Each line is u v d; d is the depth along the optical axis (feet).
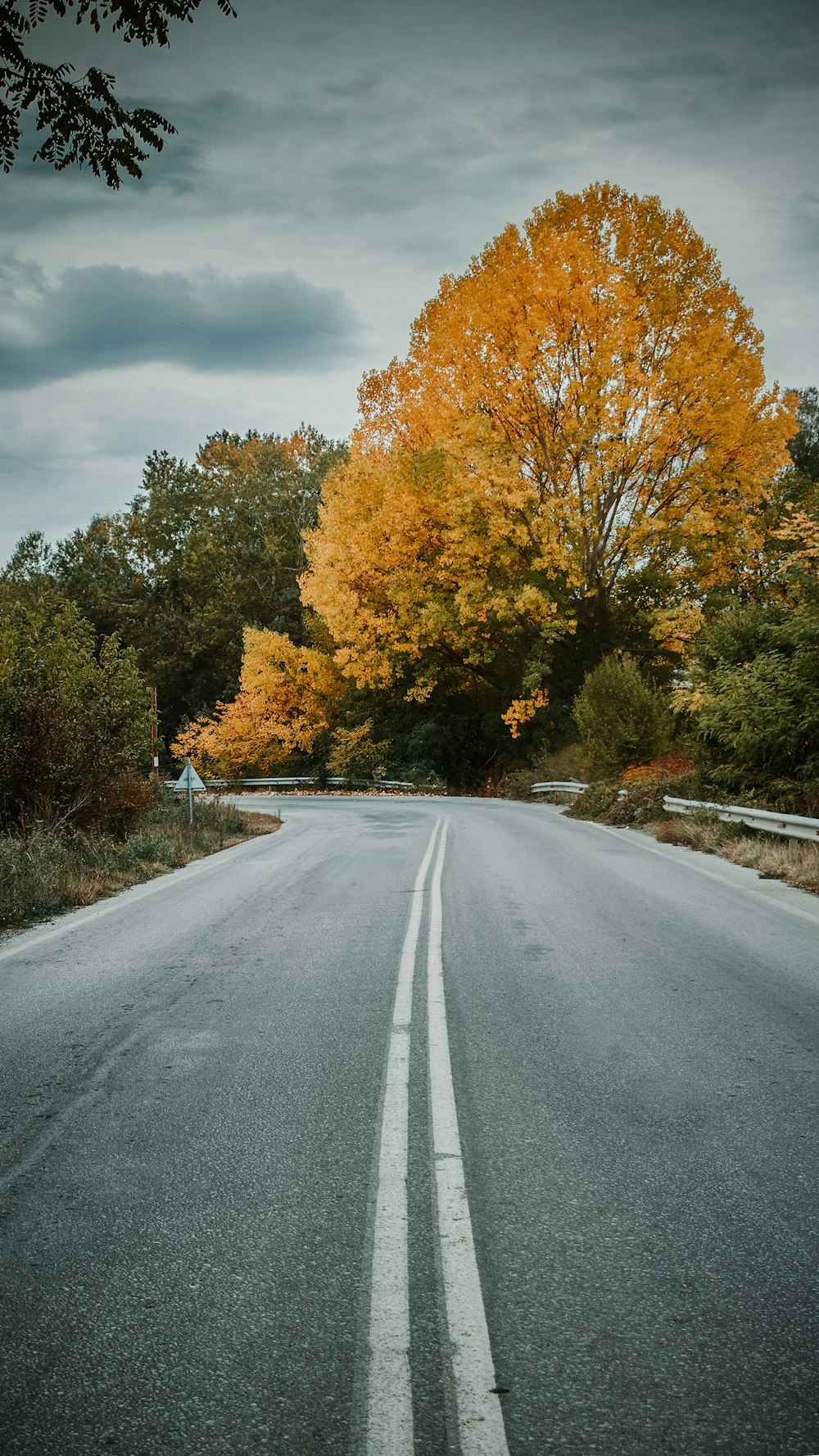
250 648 144.77
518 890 35.83
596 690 81.66
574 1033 17.78
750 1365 8.29
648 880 37.99
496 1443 7.41
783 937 26.58
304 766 156.97
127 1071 16.19
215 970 23.81
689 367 86.22
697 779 58.75
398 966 23.61
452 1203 11.30
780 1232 10.51
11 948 27.63
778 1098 14.42
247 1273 9.87
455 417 101.04
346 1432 7.58
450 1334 8.79
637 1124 13.56
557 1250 10.23
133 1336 8.87
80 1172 12.34
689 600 96.12
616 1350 8.52
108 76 19.12
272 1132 13.52
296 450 224.12
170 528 199.31
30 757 48.11
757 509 98.07
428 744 129.59
